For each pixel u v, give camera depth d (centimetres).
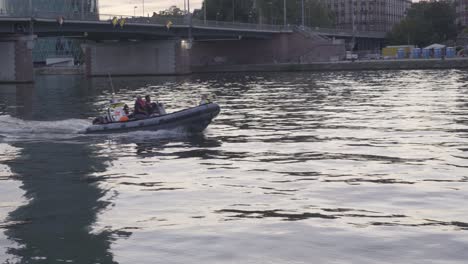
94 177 1612
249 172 1625
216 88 5925
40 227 1154
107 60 10788
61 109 3788
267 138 2283
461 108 3272
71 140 2320
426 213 1176
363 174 1555
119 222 1170
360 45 17450
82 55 16250
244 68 11156
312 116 3055
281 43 11631
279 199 1313
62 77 10800
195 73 11088
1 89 6500
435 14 14625
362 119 2861
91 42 10788
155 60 10500
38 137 2414
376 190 1373
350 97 4316
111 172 1680
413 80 6481
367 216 1166
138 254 991
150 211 1241
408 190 1366
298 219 1155
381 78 7156
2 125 2755
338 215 1177
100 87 6688
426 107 3384
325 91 5056
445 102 3672
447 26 14638
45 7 13988
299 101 4056
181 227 1123
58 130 2588
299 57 11475
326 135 2323
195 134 2441
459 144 2016
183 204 1291
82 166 1788
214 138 2317
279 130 2516
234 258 960
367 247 992
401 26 14488
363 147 2005
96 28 8119
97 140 2309
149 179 1568
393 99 4025
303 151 1953
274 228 1103
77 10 14625
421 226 1093
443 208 1207
